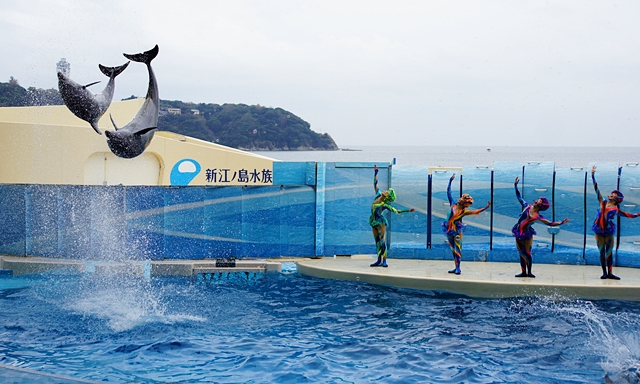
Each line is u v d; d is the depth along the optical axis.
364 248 12.70
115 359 6.97
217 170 17.53
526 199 12.27
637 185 11.73
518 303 9.73
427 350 7.48
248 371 6.69
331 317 8.85
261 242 12.23
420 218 12.56
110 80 8.20
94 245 11.46
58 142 15.05
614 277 10.57
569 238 12.16
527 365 7.01
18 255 11.51
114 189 11.47
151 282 10.75
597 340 7.92
